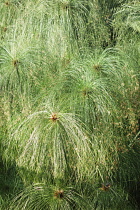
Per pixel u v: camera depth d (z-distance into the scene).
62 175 1.90
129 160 2.07
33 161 1.92
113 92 2.03
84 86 2.00
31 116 1.90
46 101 1.99
